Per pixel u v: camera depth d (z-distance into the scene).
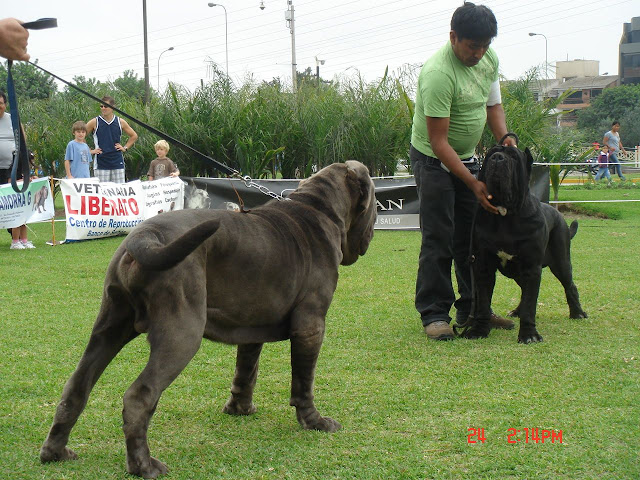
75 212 10.35
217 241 2.89
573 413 3.55
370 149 13.35
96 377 2.93
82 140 11.21
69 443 3.20
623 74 75.94
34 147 15.64
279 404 3.79
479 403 3.71
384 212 11.84
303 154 13.97
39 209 9.92
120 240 10.60
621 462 2.96
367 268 8.17
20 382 4.04
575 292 5.71
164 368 2.71
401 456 3.05
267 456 3.06
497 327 5.54
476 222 5.06
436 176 5.23
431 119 4.92
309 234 3.34
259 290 3.05
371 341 5.05
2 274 7.62
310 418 3.39
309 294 3.30
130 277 2.72
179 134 13.92
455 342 5.04
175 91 14.38
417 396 3.85
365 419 3.52
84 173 11.16
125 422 2.73
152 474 2.80
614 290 6.77
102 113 11.31
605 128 44.75
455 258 5.60
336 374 4.26
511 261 5.02
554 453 3.05
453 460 3.00
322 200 3.53
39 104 17.78
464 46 4.86
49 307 6.01
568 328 5.41
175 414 3.61
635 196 16.77
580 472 2.88
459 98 5.05
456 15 4.84
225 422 3.51
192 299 2.76
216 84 14.35
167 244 2.66
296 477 2.85
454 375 4.23
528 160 4.89
